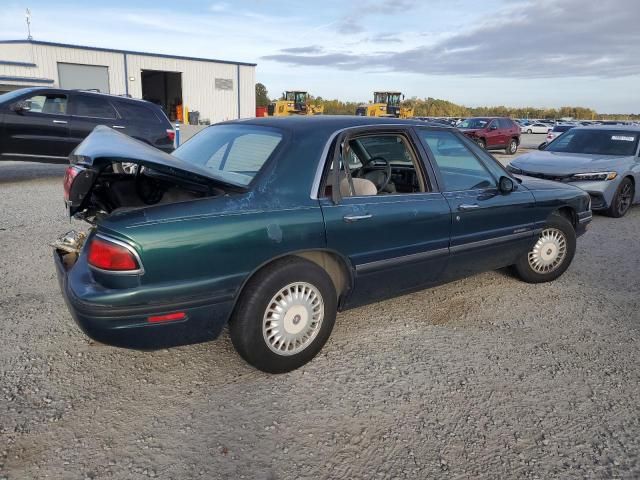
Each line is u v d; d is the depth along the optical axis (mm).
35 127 10219
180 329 2975
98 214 3422
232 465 2549
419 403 3098
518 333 4094
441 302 4695
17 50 29688
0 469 2473
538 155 9539
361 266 3613
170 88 40375
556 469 2561
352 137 3660
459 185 4273
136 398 3096
